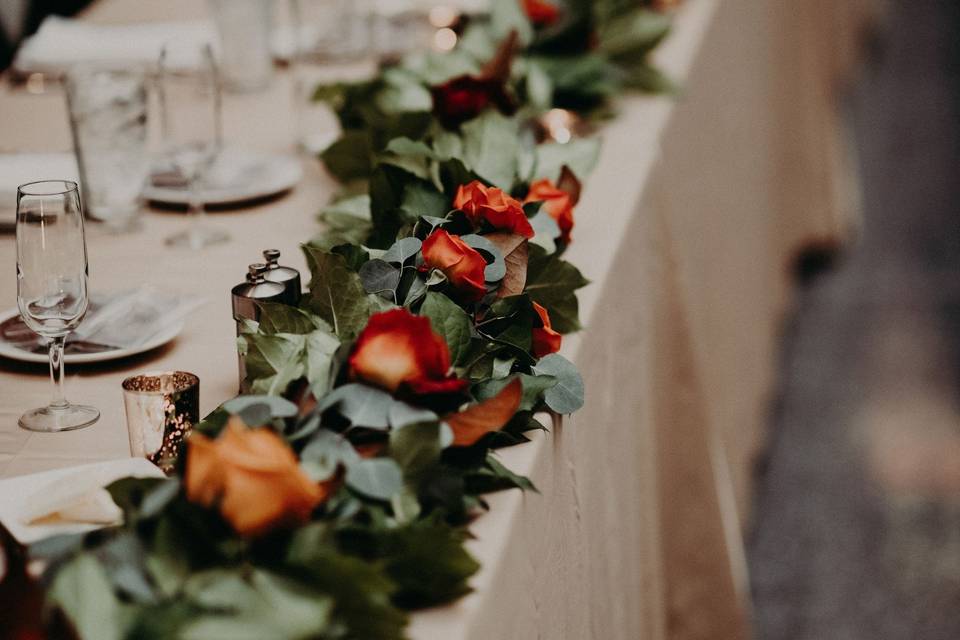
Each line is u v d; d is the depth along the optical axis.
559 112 2.48
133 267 2.11
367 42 3.15
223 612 1.35
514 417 1.67
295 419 1.49
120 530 1.41
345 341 1.54
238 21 2.96
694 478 2.62
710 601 2.62
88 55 2.92
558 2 2.66
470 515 1.58
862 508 3.97
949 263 6.06
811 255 6.17
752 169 4.57
